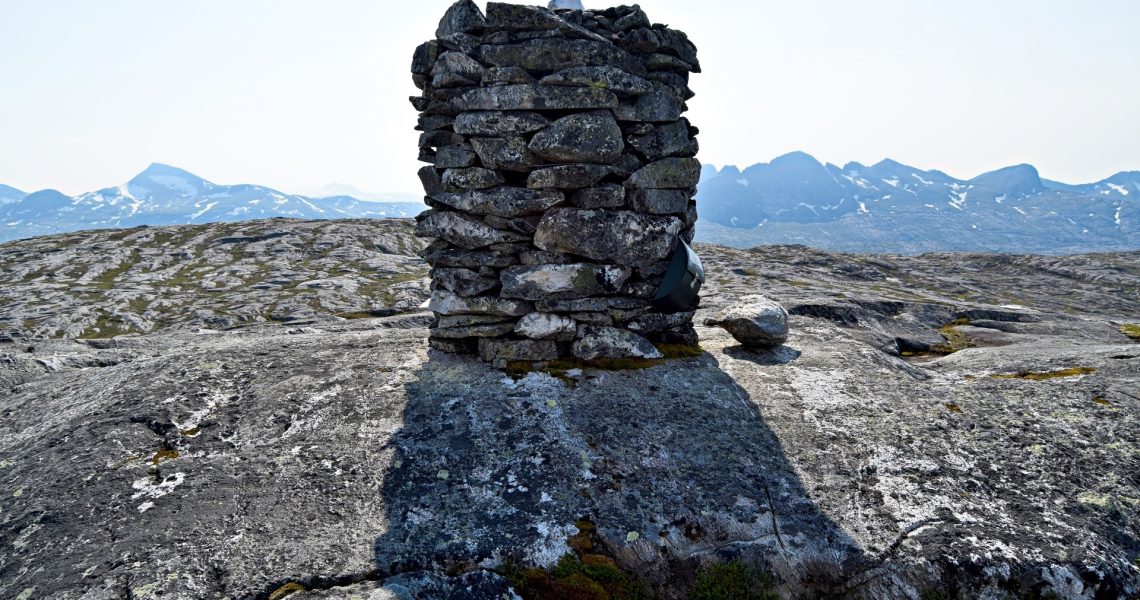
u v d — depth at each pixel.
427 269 69.12
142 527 6.19
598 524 6.56
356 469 7.29
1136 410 8.71
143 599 5.25
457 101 9.50
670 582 6.22
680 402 8.95
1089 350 11.77
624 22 9.92
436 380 9.48
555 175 9.37
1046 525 6.50
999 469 7.46
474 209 9.62
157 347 13.05
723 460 7.63
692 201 10.82
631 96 9.77
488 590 5.69
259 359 10.42
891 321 19.30
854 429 8.38
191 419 8.34
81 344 12.99
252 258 73.62
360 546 6.07
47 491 6.81
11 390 10.41
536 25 9.30
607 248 9.74
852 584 6.08
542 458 7.50
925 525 6.53
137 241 86.88
